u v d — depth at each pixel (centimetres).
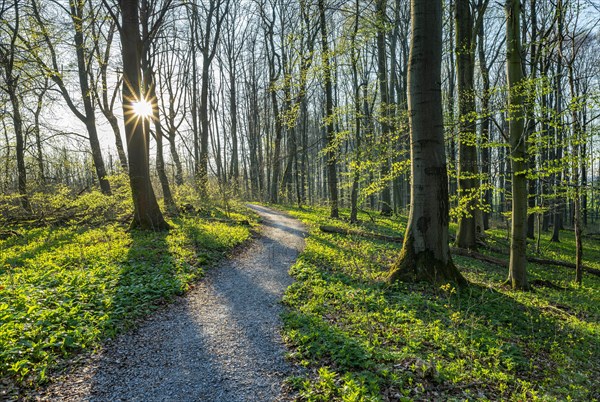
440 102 859
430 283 841
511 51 1047
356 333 602
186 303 781
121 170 1908
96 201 1691
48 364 492
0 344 493
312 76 1731
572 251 2155
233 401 437
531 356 594
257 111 4544
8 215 1694
